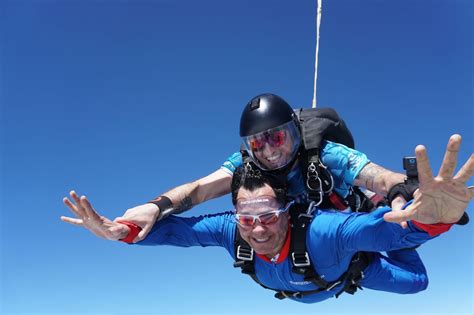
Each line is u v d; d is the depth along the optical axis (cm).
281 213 210
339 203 226
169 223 229
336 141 231
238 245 222
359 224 195
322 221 207
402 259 256
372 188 216
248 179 212
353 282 234
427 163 151
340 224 201
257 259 221
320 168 216
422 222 161
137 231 215
